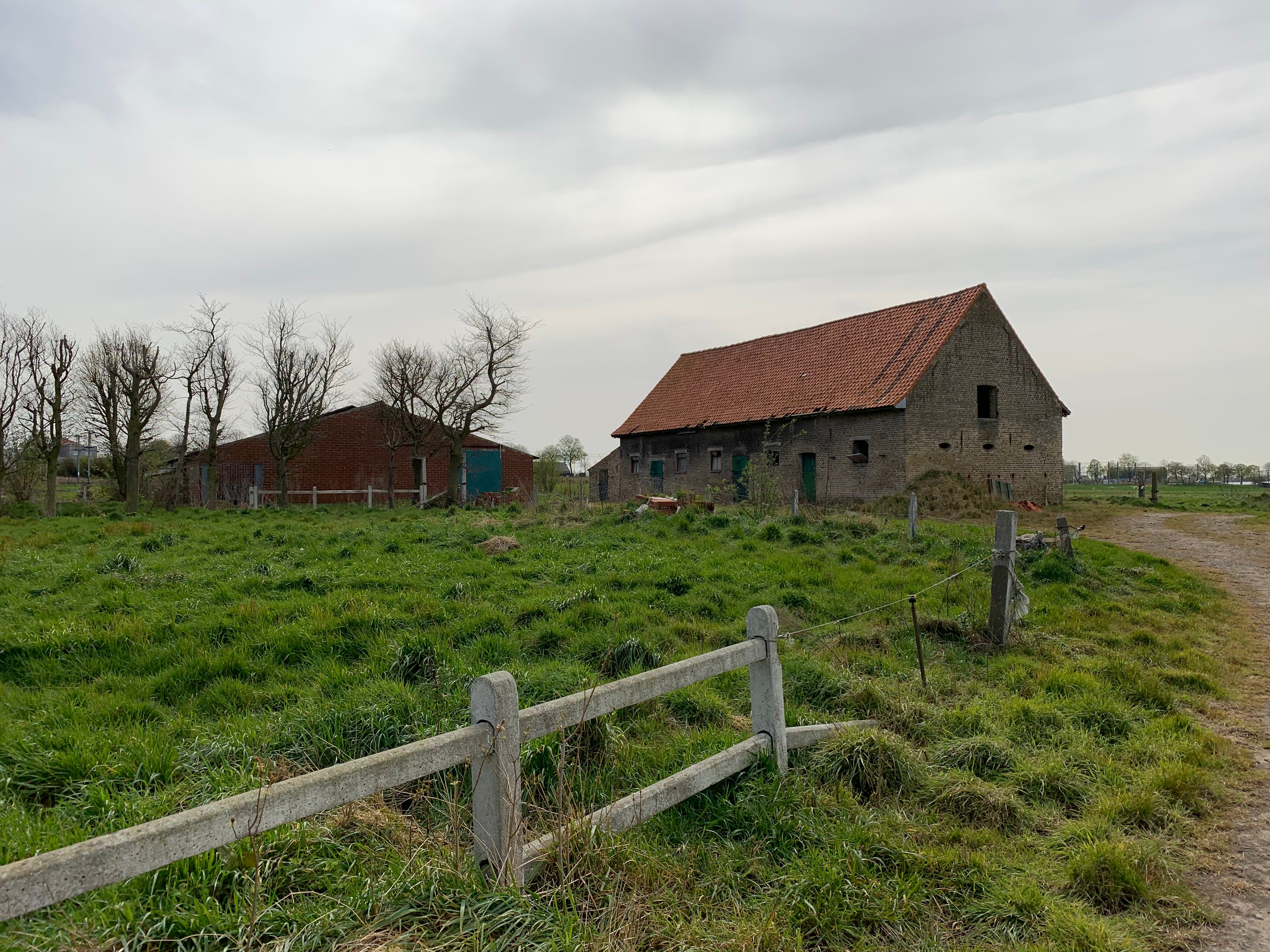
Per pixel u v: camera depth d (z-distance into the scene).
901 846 4.42
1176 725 6.68
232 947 2.99
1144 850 4.45
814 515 20.39
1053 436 29.89
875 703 6.76
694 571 12.33
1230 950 3.71
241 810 2.66
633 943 3.33
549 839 3.76
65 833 3.81
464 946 3.06
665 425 37.47
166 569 12.36
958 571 12.76
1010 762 5.67
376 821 4.16
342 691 6.59
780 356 35.75
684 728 6.18
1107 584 13.05
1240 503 32.97
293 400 30.95
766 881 4.11
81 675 7.10
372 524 20.28
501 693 3.44
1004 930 3.82
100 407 32.00
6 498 31.66
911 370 27.66
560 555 13.62
